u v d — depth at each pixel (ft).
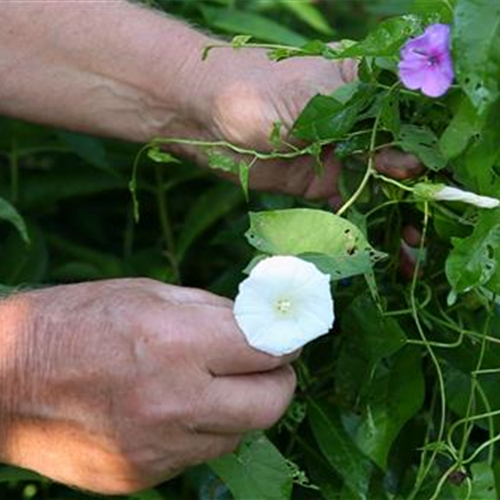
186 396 3.38
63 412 3.44
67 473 3.54
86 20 4.07
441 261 3.89
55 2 4.06
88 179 5.00
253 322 3.34
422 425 3.97
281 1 4.99
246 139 3.99
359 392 3.78
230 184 4.81
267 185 4.07
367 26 5.60
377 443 3.76
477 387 3.73
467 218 3.60
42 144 4.91
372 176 3.77
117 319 3.42
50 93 4.12
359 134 3.67
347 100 3.66
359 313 3.72
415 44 3.31
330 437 3.82
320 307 3.31
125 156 4.97
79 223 5.32
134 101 4.12
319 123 3.63
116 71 4.09
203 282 5.22
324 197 4.05
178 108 4.08
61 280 4.86
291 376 3.50
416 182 3.68
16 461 3.57
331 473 3.90
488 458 3.81
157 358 3.37
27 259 4.69
